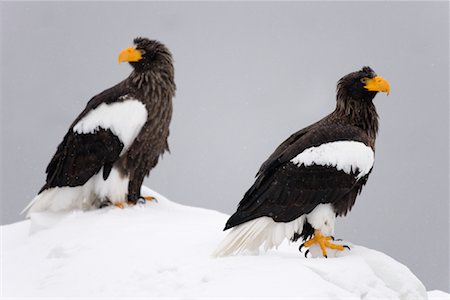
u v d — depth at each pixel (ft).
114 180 43.01
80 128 43.47
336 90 35.58
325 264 30.81
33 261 37.88
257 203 33.12
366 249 33.65
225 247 32.89
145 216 41.29
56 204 43.78
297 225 33.53
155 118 43.65
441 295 39.78
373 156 34.24
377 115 35.42
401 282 32.09
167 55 44.34
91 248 36.60
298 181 33.22
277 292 28.68
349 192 34.19
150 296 30.91
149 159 44.24
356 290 29.96
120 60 43.34
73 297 32.76
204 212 43.55
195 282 30.66
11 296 34.24
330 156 33.32
